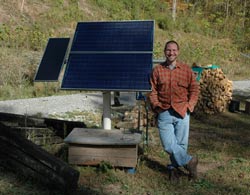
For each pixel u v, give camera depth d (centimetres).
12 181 414
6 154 428
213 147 621
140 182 440
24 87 1187
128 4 2981
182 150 438
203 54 2405
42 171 408
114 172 457
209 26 3459
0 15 1950
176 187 432
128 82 452
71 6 2409
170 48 427
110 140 459
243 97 1367
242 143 668
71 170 397
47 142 564
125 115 778
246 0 4144
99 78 464
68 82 469
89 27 521
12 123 607
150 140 619
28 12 2109
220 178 473
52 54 503
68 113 894
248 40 3231
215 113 979
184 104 432
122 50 484
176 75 429
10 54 1402
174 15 3275
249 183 460
